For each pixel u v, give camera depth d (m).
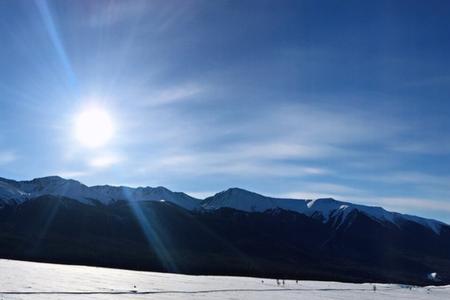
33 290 57.78
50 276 78.06
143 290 68.88
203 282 92.50
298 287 99.12
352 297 85.56
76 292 59.53
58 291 58.91
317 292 90.62
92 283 72.56
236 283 97.19
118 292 63.75
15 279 68.12
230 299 66.62
